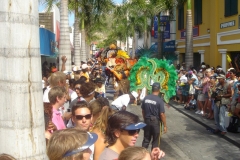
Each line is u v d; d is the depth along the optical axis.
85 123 4.19
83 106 4.18
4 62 2.93
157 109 7.59
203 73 15.08
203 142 9.62
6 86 2.93
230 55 19.95
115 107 6.78
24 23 2.94
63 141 2.49
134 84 10.30
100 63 30.09
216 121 10.38
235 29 18.64
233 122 10.18
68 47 13.75
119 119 3.27
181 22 28.45
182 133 10.78
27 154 2.98
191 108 15.01
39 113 3.06
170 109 15.93
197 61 26.17
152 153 3.25
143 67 10.11
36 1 3.05
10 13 2.90
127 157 2.56
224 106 10.07
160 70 10.12
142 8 32.44
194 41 25.58
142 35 50.28
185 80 15.73
